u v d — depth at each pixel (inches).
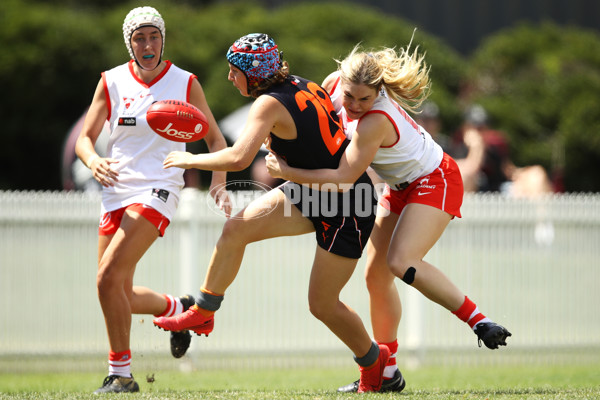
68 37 2596.0
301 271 1208.8
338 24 2935.5
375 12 3326.8
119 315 695.7
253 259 1197.1
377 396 646.5
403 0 3636.8
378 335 722.8
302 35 2903.5
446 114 2674.7
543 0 3688.5
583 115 2716.5
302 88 645.9
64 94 2605.8
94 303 1174.3
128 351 708.0
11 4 2662.4
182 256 1157.7
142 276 1152.2
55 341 1165.7
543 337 1252.5
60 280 1168.2
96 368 1172.5
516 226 1243.8
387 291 713.6
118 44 2706.7
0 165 2664.9
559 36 3115.2
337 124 655.1
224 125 2346.2
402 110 671.1
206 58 2748.5
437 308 1227.2
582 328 1264.8
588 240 1266.0
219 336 1179.3
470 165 1857.8
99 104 724.7
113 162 699.4
